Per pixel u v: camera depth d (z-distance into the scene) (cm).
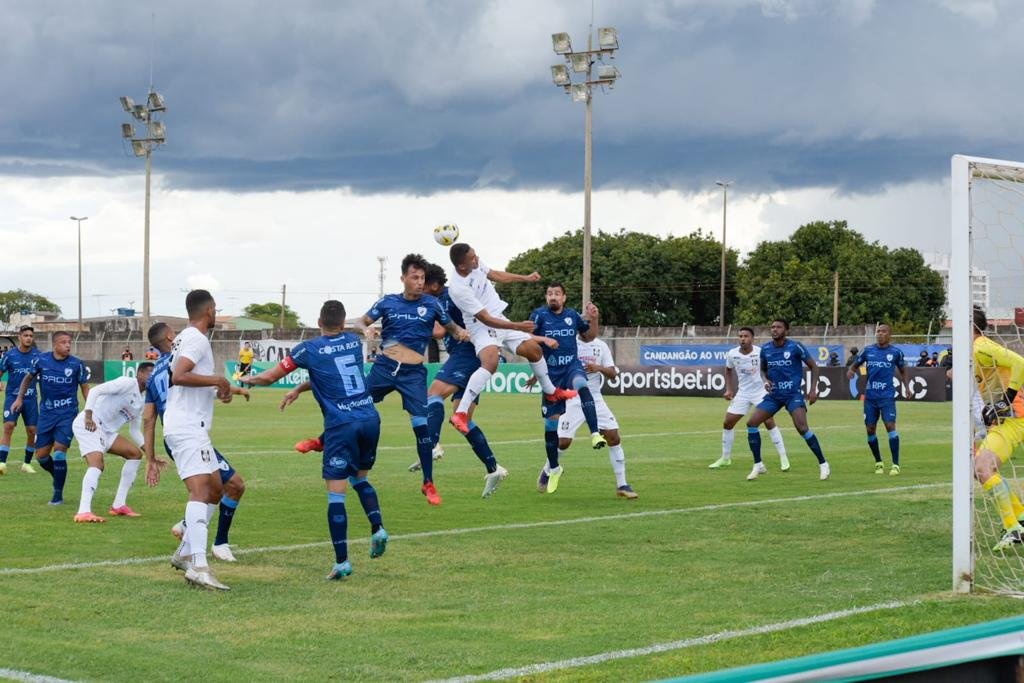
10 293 14225
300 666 661
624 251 8256
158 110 5875
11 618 788
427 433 1268
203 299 923
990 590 855
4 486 1669
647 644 703
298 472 1825
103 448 1299
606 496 1523
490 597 861
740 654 673
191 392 927
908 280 7856
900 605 802
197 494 916
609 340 5647
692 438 2572
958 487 855
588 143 4453
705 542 1120
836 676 277
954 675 312
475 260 1392
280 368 932
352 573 962
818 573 948
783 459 1869
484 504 1440
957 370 859
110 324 9300
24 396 1820
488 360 1362
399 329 1260
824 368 4331
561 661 664
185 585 909
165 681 632
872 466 1953
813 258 8181
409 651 694
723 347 4806
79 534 1181
